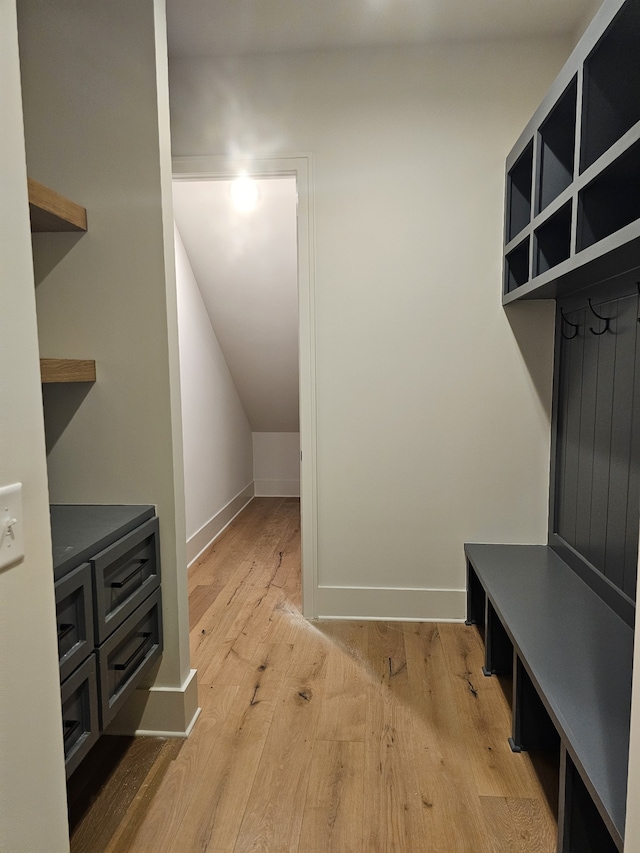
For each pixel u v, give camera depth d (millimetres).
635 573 1837
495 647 2363
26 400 966
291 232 3729
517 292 2469
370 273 2756
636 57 1683
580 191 1727
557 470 2686
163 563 2006
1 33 893
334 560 2934
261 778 1794
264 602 3158
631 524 1870
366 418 2842
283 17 2395
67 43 1862
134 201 1895
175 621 2010
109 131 1878
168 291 1939
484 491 2840
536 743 1898
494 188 2668
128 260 1917
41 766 1011
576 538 2438
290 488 5625
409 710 2137
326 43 2604
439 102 2646
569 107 1955
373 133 2682
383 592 2922
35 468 992
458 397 2799
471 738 1974
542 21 2457
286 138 2703
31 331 978
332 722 2070
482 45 2605
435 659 2512
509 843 1538
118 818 1643
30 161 1915
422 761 1859
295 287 4051
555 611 2053
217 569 3680
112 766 1861
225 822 1622
